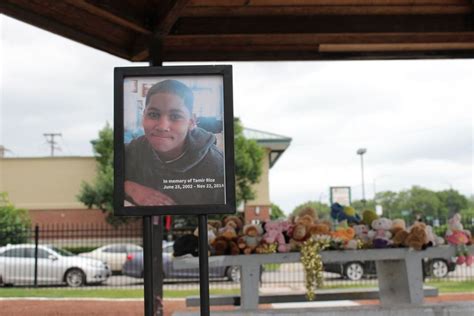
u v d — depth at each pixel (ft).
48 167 118.32
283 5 22.68
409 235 22.53
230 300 25.03
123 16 20.34
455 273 64.44
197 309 23.31
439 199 180.96
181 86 13.91
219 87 13.96
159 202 13.51
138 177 13.58
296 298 26.13
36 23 20.76
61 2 19.94
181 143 13.74
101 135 111.34
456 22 23.47
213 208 13.52
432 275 55.11
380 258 22.48
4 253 57.36
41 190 117.60
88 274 56.85
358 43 25.08
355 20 23.30
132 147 13.69
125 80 13.87
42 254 57.62
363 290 26.58
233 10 22.75
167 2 19.67
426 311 21.45
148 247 13.62
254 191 103.45
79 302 35.96
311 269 21.81
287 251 22.21
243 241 22.06
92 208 113.19
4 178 118.32
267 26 23.18
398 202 181.57
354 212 24.84
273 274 69.15
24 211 93.30
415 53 26.37
